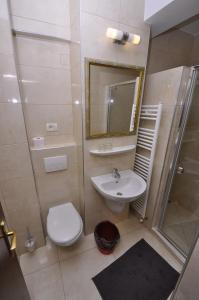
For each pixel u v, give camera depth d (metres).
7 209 1.44
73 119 1.63
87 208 1.81
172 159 1.68
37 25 1.26
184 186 2.01
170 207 2.03
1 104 1.19
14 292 0.79
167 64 1.90
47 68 1.39
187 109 1.54
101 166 1.71
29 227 1.61
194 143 1.77
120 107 1.58
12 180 1.39
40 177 1.59
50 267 1.53
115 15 1.27
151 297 1.32
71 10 1.28
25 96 1.38
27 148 1.36
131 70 1.51
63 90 1.51
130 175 1.84
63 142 1.67
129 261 1.59
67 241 1.32
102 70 1.38
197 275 0.86
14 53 1.16
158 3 1.24
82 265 1.55
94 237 1.81
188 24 1.73
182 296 0.97
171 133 1.55
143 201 1.93
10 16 1.14
